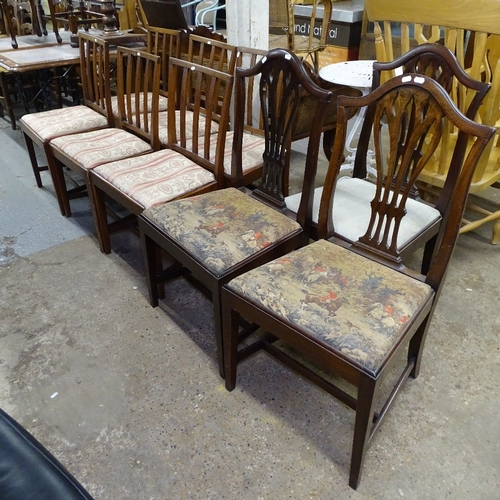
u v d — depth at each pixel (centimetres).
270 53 144
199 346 172
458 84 163
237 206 162
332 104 250
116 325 182
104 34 301
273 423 144
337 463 132
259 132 216
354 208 160
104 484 128
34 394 154
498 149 218
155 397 153
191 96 265
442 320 182
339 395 134
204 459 134
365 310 115
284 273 128
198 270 142
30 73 361
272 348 153
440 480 127
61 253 223
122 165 195
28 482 73
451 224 120
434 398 151
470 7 160
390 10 179
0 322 182
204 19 454
